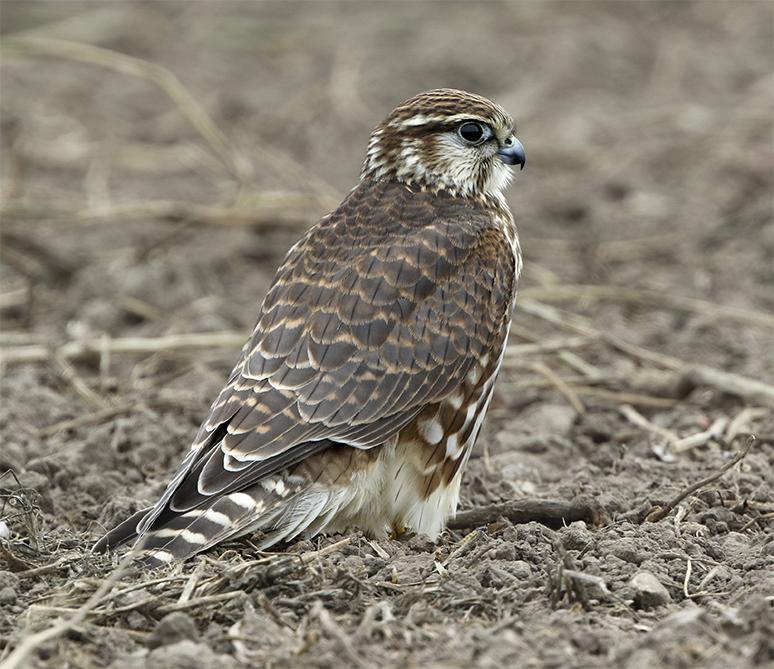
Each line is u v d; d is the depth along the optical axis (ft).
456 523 37.70
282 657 28.14
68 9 96.73
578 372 50.29
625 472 41.70
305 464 33.60
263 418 33.27
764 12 99.40
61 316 57.88
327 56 91.61
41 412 46.70
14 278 62.44
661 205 69.46
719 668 27.43
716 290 59.57
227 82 87.40
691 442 43.70
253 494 32.68
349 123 80.84
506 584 31.86
